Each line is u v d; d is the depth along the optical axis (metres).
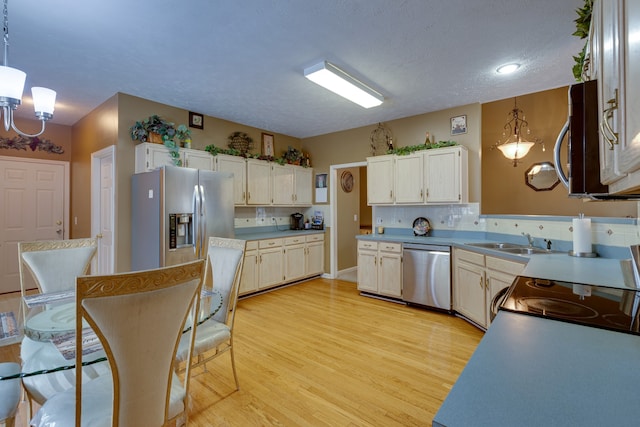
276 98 3.75
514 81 3.28
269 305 3.96
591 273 1.76
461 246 3.39
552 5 2.08
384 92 3.57
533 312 1.11
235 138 4.73
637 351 0.79
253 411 1.92
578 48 2.63
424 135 4.35
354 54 2.72
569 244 2.67
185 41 2.49
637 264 1.52
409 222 4.51
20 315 1.74
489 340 0.87
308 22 2.26
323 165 5.59
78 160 4.61
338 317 3.52
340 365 2.46
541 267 1.95
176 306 1.23
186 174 3.36
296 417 1.86
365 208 7.71
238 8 2.09
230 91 3.53
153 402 1.22
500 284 2.78
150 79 3.18
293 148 5.45
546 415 0.52
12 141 4.39
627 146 0.70
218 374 2.33
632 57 0.66
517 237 3.29
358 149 5.09
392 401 2.01
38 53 2.64
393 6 2.09
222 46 2.57
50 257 2.23
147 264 3.32
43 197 4.64
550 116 4.18
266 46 2.58
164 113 3.91
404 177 4.17
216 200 3.66
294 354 2.64
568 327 0.96
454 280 3.54
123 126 3.53
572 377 0.66
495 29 2.36
